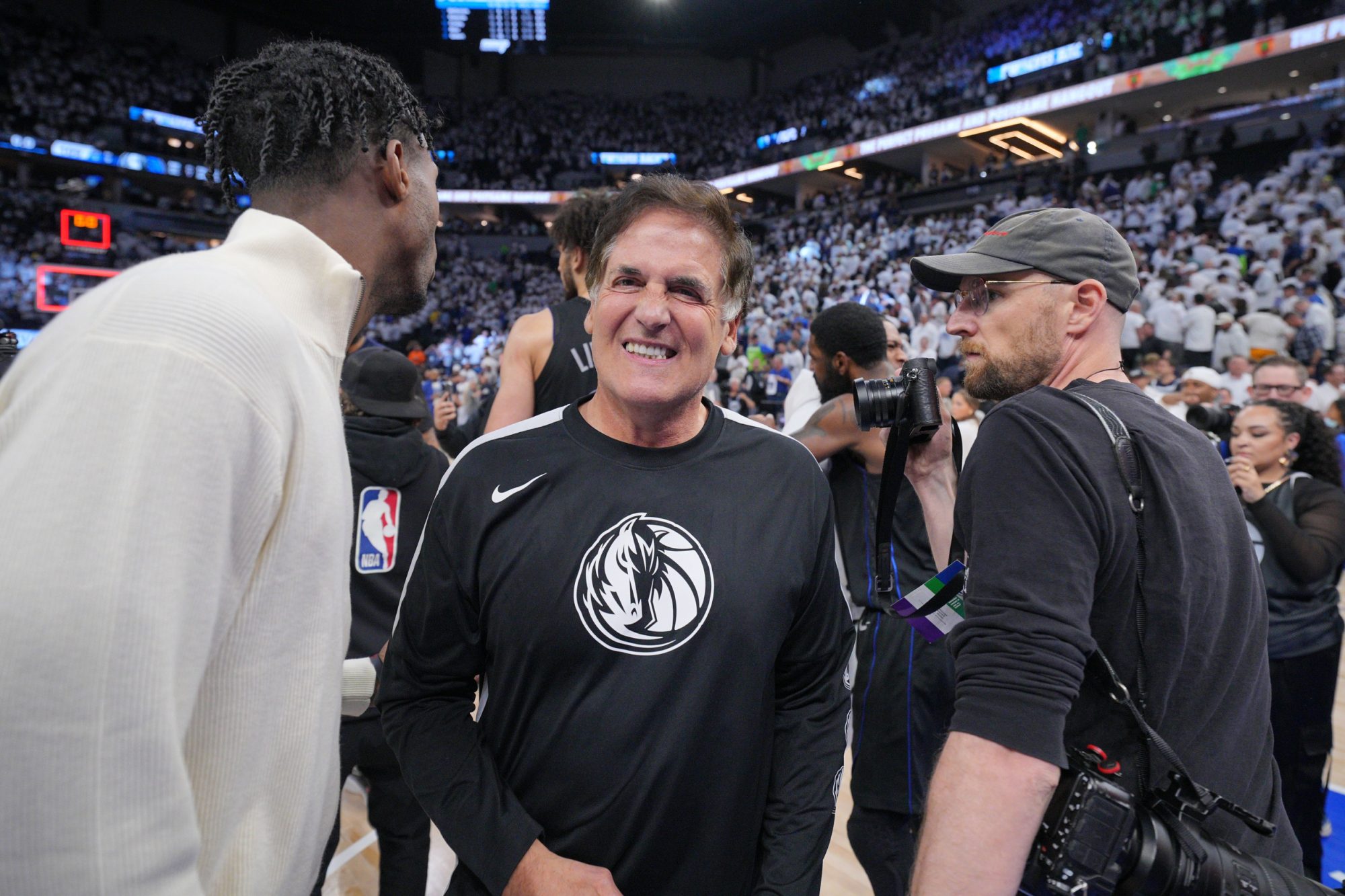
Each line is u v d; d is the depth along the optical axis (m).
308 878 0.73
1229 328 7.98
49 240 18.83
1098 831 0.74
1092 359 1.01
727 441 1.10
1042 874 0.76
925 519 1.27
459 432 3.71
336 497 0.71
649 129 25.72
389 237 0.85
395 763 1.75
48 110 19.48
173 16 23.00
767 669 1.01
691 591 0.99
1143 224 13.35
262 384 0.61
